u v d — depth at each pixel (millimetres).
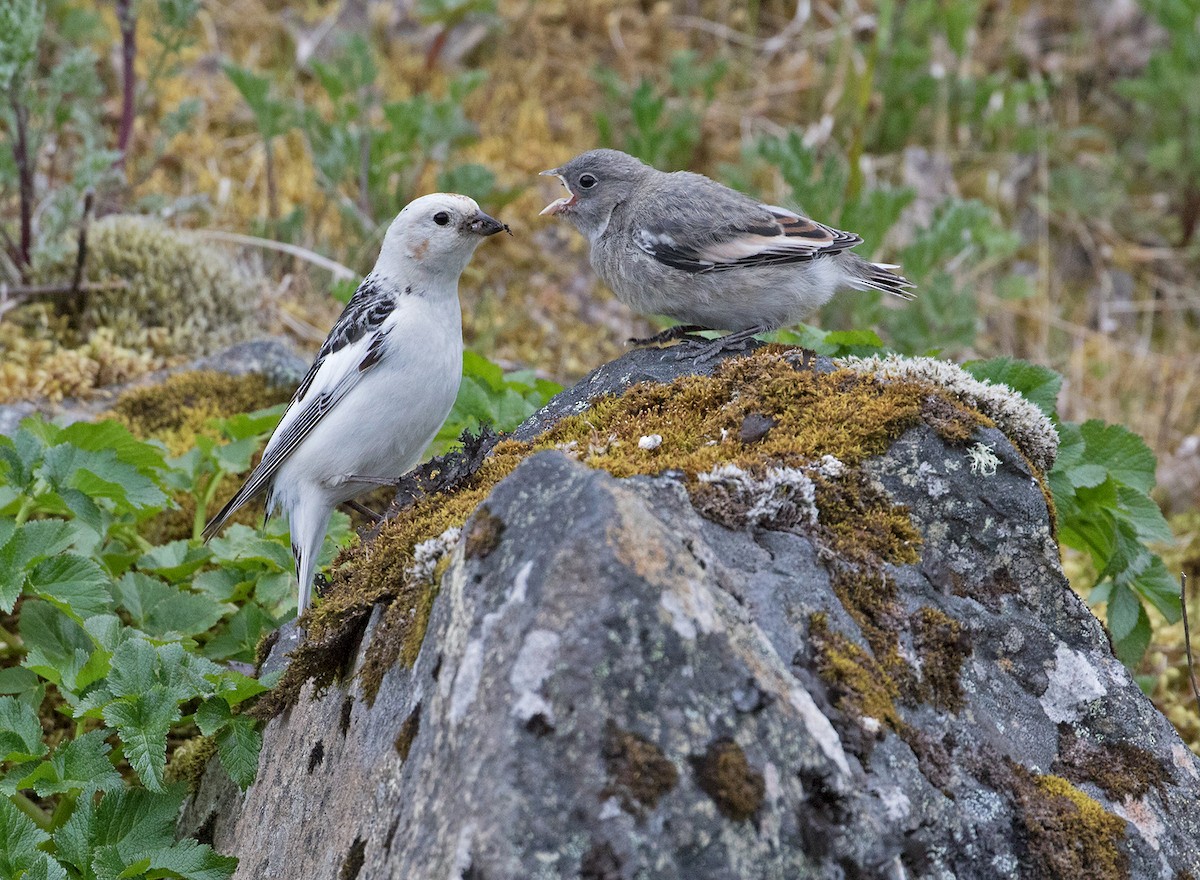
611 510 4715
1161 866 5504
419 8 16500
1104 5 19531
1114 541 8336
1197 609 11719
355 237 14930
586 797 4305
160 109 15977
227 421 10305
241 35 17406
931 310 13898
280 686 6570
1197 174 17000
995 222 16109
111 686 6695
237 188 15469
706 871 4312
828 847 4551
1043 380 8398
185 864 6359
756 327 8688
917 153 17578
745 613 5055
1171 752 5957
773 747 4570
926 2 17297
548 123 17172
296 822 5977
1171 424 14664
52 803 8266
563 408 7816
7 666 9156
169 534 10617
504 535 5051
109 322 12555
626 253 8719
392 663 5605
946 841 5086
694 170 17156
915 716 5457
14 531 7680
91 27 15875
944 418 6344
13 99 12008
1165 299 16750
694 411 6852
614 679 4461
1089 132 17906
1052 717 5867
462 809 4371
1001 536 6152
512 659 4531
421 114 14516
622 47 18375
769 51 18969
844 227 13812
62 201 12266
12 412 11164
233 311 13195
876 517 6047
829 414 6430
